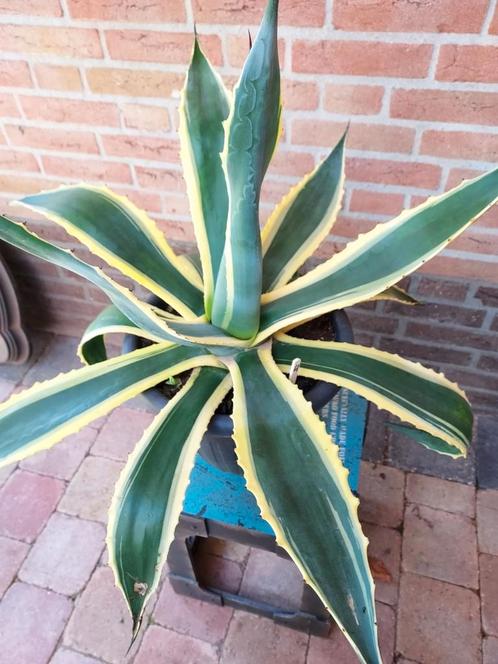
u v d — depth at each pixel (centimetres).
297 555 45
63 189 62
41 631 86
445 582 88
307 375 60
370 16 65
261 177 48
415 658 81
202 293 68
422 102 71
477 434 106
